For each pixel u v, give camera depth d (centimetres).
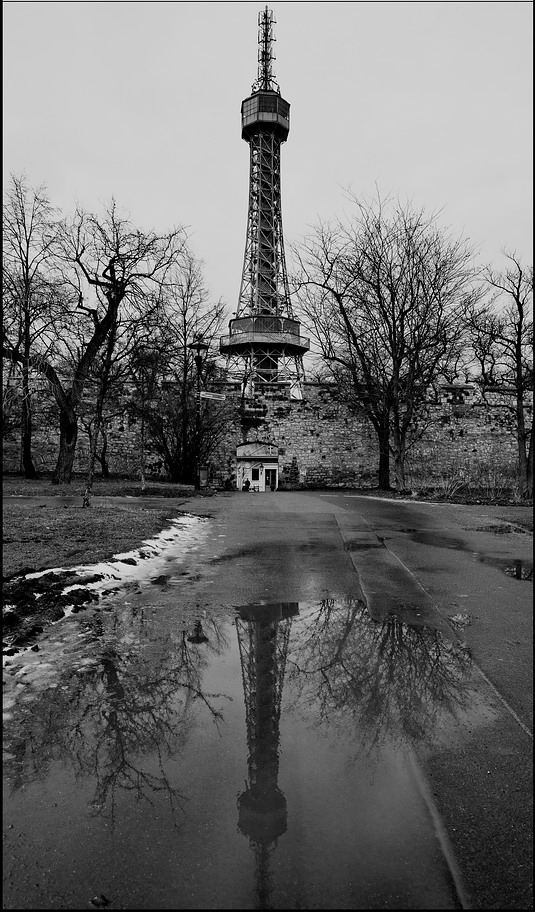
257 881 251
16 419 2764
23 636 544
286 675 479
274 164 5950
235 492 2711
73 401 2484
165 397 2980
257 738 376
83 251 2652
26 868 260
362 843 274
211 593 726
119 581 766
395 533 1228
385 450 2952
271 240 5853
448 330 2581
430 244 2620
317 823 289
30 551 856
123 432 3244
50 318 2409
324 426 3359
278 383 3356
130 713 411
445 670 486
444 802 307
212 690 450
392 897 242
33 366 2266
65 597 651
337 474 3341
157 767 343
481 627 595
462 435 3300
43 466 3216
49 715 406
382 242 2672
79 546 914
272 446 3325
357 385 2766
